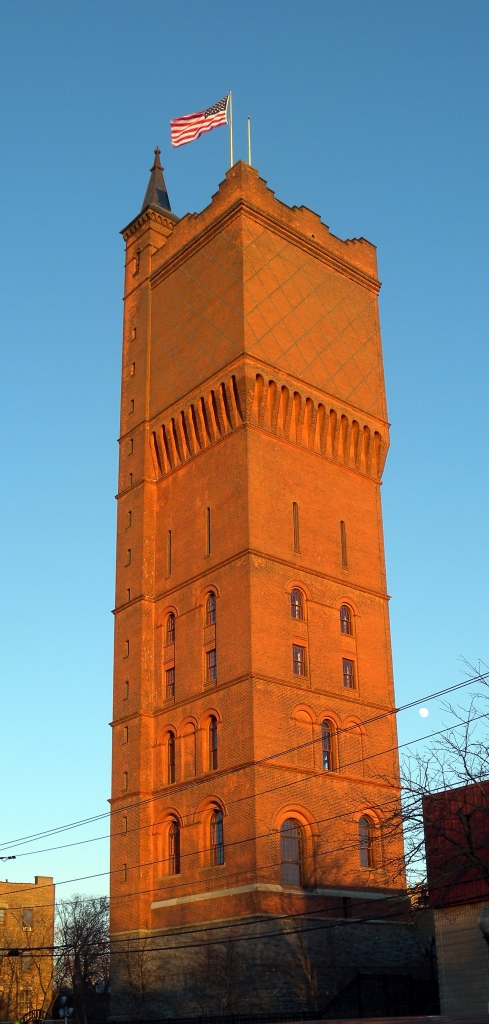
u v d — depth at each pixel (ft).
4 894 349.82
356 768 199.72
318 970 177.47
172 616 214.90
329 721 199.62
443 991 131.03
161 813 200.85
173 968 186.09
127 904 198.18
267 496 204.13
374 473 231.30
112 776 213.05
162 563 221.46
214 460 213.25
